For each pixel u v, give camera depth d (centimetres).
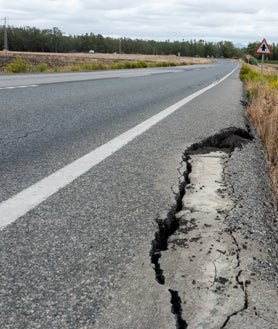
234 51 17650
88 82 1207
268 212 235
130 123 484
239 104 719
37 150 336
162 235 194
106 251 167
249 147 399
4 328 120
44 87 956
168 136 412
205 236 190
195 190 255
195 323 127
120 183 256
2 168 280
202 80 1533
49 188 240
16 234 179
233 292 144
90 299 135
